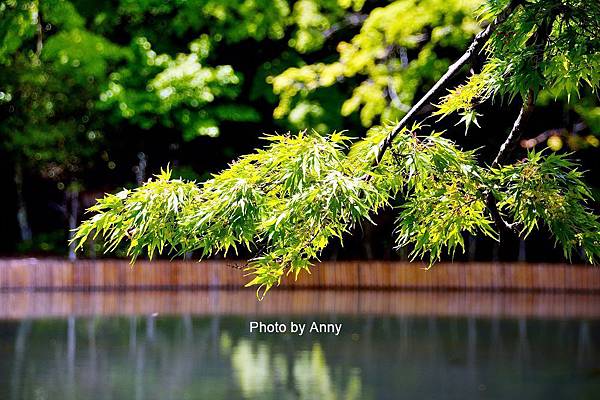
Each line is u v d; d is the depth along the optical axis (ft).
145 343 37.68
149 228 9.52
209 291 60.44
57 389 28.17
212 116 61.93
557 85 10.69
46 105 63.52
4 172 72.13
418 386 28.40
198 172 70.64
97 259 64.90
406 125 9.88
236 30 58.39
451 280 61.57
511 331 41.29
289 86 52.80
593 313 48.70
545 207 10.03
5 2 54.29
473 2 40.63
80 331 40.73
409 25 44.34
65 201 72.02
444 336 39.75
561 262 69.05
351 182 9.07
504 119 57.11
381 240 69.56
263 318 45.68
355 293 59.93
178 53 61.21
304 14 53.78
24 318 45.06
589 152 63.62
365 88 48.85
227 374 30.94
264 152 9.57
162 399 26.40
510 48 9.93
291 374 30.63
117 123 65.41
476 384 29.12
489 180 10.04
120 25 64.39
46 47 57.41
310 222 9.29
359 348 36.58
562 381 29.37
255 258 9.78
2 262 58.23
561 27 10.15
